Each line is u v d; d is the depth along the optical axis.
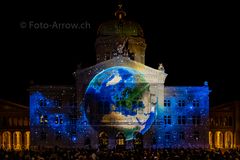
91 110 109.38
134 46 117.56
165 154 71.06
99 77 109.75
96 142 108.75
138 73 109.75
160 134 109.75
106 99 109.56
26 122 123.75
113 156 66.81
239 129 122.38
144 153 71.75
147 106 109.62
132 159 63.28
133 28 119.06
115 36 116.12
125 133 108.88
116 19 120.75
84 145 109.00
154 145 109.19
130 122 108.88
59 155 68.94
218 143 125.81
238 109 123.19
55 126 110.50
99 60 117.31
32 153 72.50
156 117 109.69
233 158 63.31
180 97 112.06
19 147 122.44
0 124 122.50
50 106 111.00
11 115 123.38
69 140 110.06
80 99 109.50
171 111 111.38
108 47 116.50
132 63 109.56
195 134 111.25
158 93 110.12
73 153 73.31
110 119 109.06
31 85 112.62
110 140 108.69
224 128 124.19
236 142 122.31
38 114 110.75
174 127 110.81
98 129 109.00
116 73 109.81
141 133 109.12
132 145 108.50
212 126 124.06
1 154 68.25
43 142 110.00
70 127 110.50
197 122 111.75
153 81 110.31
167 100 111.88
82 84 109.88
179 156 67.62
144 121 109.25
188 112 111.69
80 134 109.19
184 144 110.44
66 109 111.12
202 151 77.38
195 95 112.25
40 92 111.31
